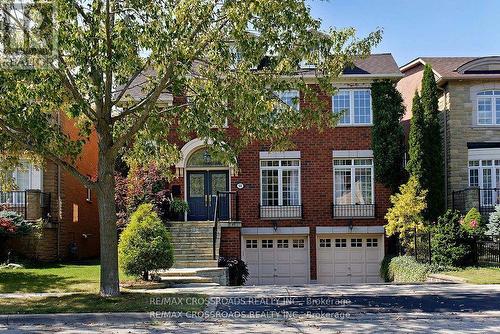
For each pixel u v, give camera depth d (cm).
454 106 2469
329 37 1389
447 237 1892
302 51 1308
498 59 2473
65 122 2473
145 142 1589
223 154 1323
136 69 1371
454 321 1080
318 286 1634
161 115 1543
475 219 2009
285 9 1241
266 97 1294
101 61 1221
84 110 1238
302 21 1279
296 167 2431
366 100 2438
